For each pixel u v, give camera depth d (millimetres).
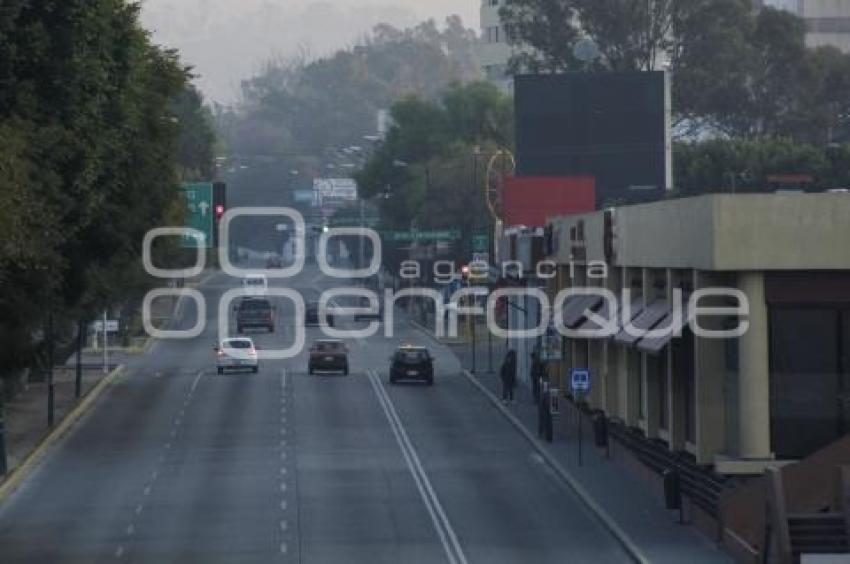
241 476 111625
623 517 93812
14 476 111312
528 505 100625
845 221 84625
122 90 109250
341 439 131875
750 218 84438
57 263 97062
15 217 78812
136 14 123375
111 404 157000
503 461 120625
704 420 90750
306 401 159125
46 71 92062
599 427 125000
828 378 86750
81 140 96625
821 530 75312
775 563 74625
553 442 129125
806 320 86750
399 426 140875
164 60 137500
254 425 141000
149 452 125000
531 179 192750
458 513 97062
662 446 103812
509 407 152500
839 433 86750
